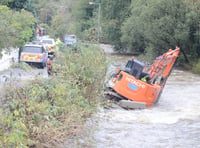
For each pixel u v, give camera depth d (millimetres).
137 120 13625
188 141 10570
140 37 54062
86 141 9492
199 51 40031
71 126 8836
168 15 39531
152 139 10789
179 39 39375
